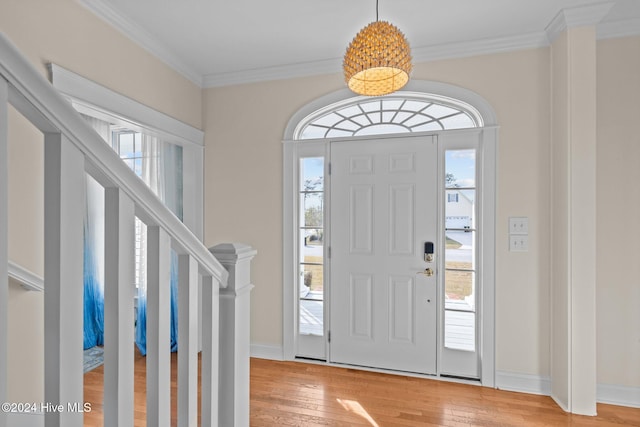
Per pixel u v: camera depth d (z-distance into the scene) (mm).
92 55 2084
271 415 2131
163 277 852
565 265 2221
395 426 2021
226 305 1172
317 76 2908
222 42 2561
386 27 1581
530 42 2447
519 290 2484
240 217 3076
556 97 2334
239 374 1203
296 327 3006
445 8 2143
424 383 2574
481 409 2217
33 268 1733
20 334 1679
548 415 2156
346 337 2883
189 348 957
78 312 655
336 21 2293
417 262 2725
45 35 1816
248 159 3061
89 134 645
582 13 2119
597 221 2354
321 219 2959
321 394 2395
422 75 2676
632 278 2309
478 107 2561
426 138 2705
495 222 2521
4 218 542
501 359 2520
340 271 2891
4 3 1636
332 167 2900
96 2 2059
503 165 2512
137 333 3146
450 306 2688
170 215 846
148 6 2127
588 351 2154
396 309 2773
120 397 732
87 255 3295
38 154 1755
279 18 2256
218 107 3135
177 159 3354
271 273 3006
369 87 1846
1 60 517
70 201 632
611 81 2326
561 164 2266
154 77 2594
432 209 2691
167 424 877
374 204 2812
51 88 573
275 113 3004
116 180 708
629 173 2307
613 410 2221
